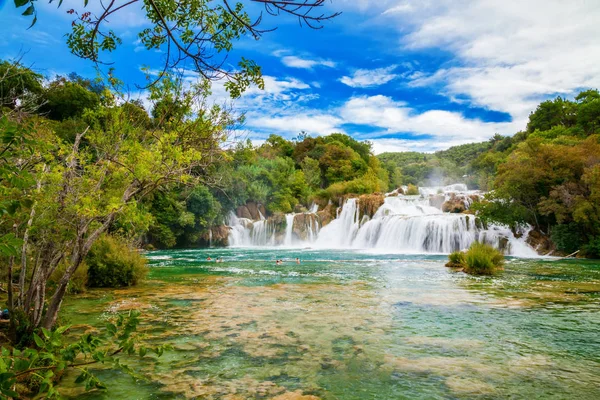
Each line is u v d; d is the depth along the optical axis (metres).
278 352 6.04
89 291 11.68
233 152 6.14
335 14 2.62
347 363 5.57
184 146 5.49
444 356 5.91
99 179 5.54
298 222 41.84
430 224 30.42
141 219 5.34
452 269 18.05
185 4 3.96
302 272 17.17
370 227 35.19
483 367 5.45
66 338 6.45
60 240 5.48
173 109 5.49
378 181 60.88
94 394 4.43
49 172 5.02
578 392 4.62
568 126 59.12
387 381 4.93
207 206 37.75
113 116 5.39
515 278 14.91
